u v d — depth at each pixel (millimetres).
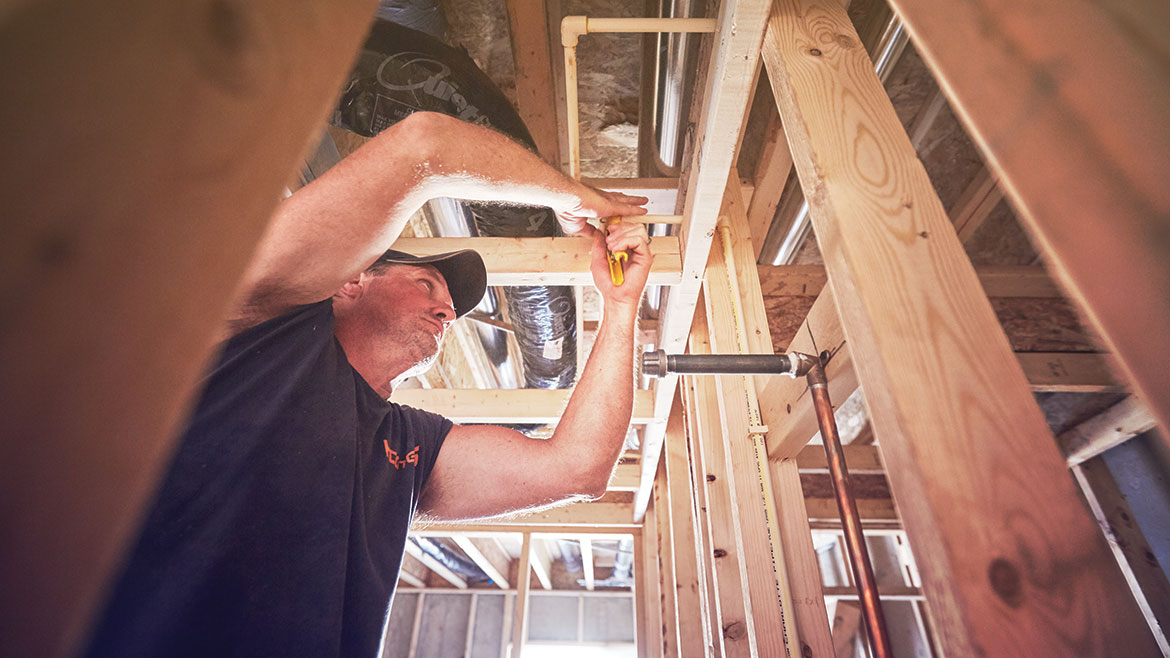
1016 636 413
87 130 144
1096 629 413
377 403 889
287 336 704
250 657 532
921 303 611
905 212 712
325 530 632
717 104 1242
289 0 208
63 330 133
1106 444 2592
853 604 3994
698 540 2336
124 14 159
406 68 1574
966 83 258
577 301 2406
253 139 185
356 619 658
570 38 1281
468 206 1954
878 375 578
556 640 8852
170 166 160
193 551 534
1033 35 230
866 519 3598
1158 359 188
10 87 135
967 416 524
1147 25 196
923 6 285
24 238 129
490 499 984
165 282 155
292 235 655
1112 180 201
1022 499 474
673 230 2322
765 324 1758
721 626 1791
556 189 899
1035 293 2361
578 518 4625
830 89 937
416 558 7500
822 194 767
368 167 658
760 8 1022
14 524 121
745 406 1685
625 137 2615
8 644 116
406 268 1089
